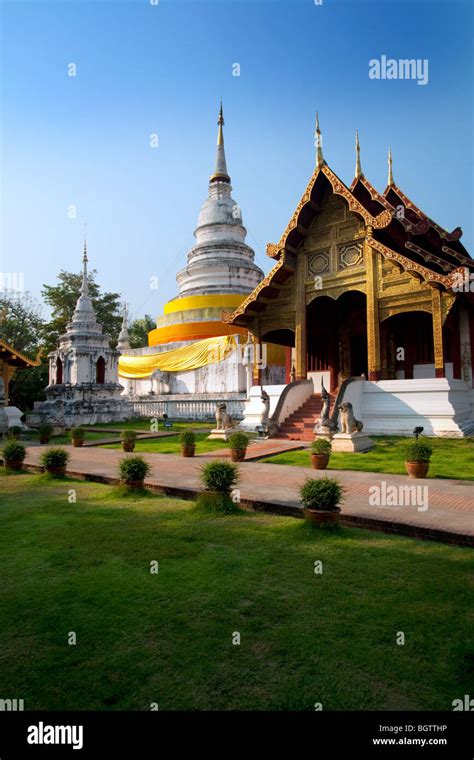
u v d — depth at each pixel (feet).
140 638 13.62
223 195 139.54
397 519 23.71
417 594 16.08
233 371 103.60
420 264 65.62
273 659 12.50
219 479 27.89
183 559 19.69
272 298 77.46
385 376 77.92
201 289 124.88
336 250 70.69
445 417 58.80
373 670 11.96
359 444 50.88
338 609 15.12
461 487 31.65
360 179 70.64
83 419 98.73
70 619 14.79
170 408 105.40
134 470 32.73
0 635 13.92
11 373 87.81
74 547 21.38
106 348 110.32
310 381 74.33
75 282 163.02
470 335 69.26
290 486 32.55
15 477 41.34
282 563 19.08
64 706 10.89
